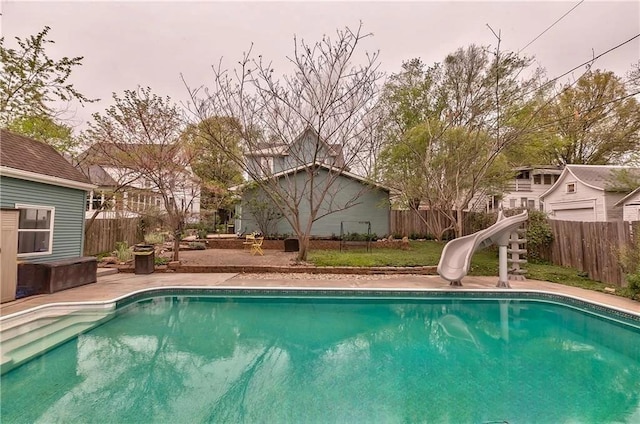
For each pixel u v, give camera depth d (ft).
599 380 12.17
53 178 25.40
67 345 15.69
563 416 9.75
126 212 48.52
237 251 43.73
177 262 32.19
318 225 49.14
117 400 10.67
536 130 36.81
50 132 39.14
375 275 30.48
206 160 60.49
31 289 21.53
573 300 21.91
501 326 19.25
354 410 10.12
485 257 36.83
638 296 20.65
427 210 52.90
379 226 49.78
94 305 19.48
